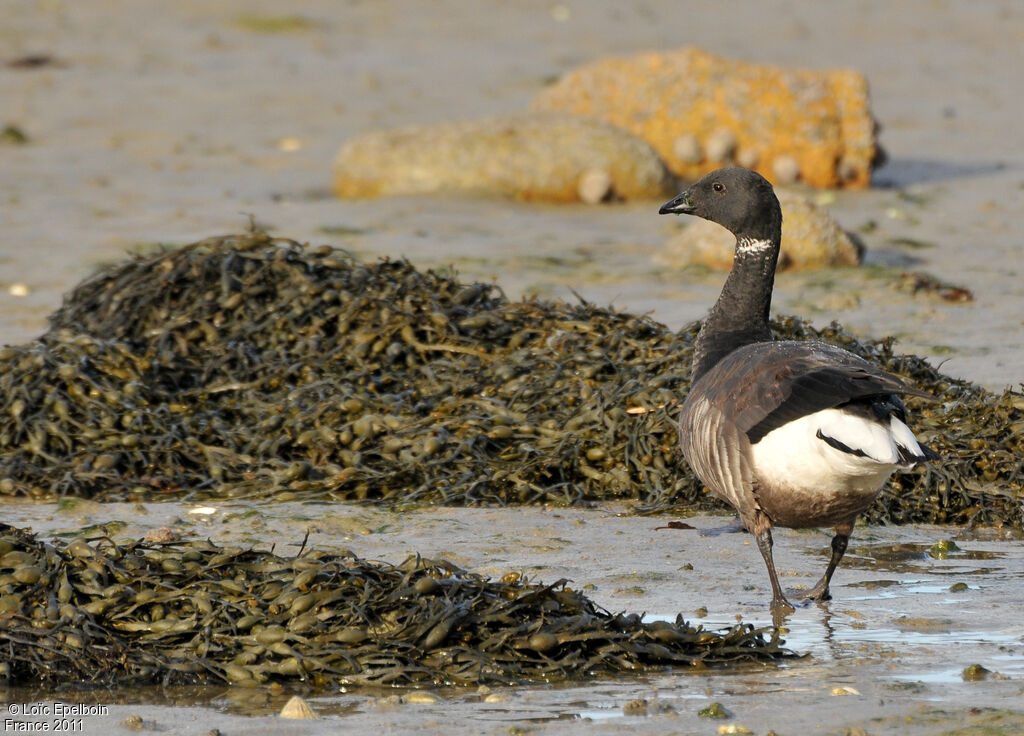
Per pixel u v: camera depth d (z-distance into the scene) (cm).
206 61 4453
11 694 800
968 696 766
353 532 1139
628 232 2488
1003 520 1201
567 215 2628
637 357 1414
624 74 2997
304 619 846
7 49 4550
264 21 5138
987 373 1584
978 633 897
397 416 1330
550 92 3062
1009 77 4403
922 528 1195
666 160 2964
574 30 5144
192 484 1292
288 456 1330
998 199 2800
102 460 1288
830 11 5609
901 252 2352
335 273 1566
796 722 729
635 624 870
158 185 2852
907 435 877
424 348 1451
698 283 2119
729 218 1123
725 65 2961
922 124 3703
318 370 1428
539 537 1130
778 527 1076
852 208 2723
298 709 753
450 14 5456
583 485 1274
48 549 910
